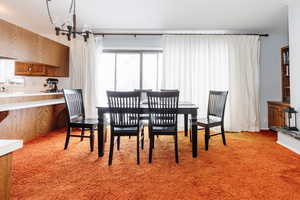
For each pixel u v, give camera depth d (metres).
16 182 1.71
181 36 4.12
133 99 2.17
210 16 3.29
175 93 2.15
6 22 2.75
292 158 2.34
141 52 4.42
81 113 3.01
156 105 2.22
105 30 4.07
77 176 1.84
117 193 1.54
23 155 2.42
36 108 3.32
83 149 2.70
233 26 3.76
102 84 4.29
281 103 3.49
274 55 4.17
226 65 4.07
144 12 3.14
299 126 2.69
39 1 2.75
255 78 4.05
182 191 1.57
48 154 2.47
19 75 3.85
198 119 3.04
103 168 2.04
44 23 3.62
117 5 2.90
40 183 1.70
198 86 4.09
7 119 2.69
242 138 3.37
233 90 4.01
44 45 3.55
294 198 1.47
